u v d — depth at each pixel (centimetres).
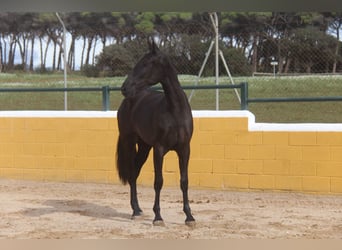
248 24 1543
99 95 1664
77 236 766
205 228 816
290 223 850
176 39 1531
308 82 1441
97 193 1146
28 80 1855
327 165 1080
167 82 828
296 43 1520
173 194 1123
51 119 1273
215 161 1149
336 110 1388
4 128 1306
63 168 1268
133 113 907
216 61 1292
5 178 1308
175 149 851
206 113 1152
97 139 1242
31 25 1975
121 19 1680
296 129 1097
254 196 1088
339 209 966
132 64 1661
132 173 934
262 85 1488
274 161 1113
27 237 762
